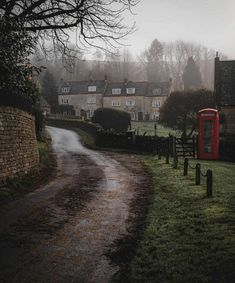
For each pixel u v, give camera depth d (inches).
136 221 367.6
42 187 531.2
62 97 3319.4
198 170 536.7
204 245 288.2
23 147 590.9
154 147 1107.3
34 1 638.5
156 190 518.3
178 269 248.5
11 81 559.5
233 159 966.4
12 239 311.0
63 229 339.3
